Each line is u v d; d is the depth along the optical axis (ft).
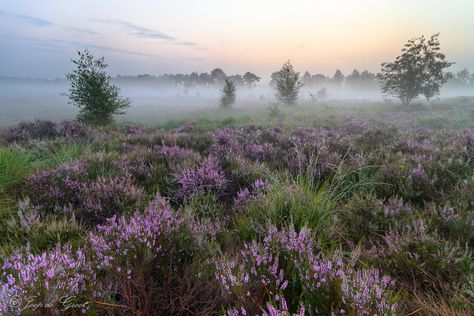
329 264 6.57
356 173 16.97
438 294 6.89
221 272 6.83
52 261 6.52
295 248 7.36
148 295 6.25
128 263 6.88
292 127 43.88
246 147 23.99
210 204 12.73
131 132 40.65
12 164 17.31
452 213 10.56
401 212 11.19
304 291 6.43
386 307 5.54
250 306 5.90
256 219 10.26
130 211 11.68
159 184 15.98
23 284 5.72
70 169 16.15
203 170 15.48
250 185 15.57
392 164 16.69
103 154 20.47
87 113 51.72
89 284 6.29
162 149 21.94
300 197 11.07
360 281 6.09
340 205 12.96
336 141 26.91
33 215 10.75
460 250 8.24
